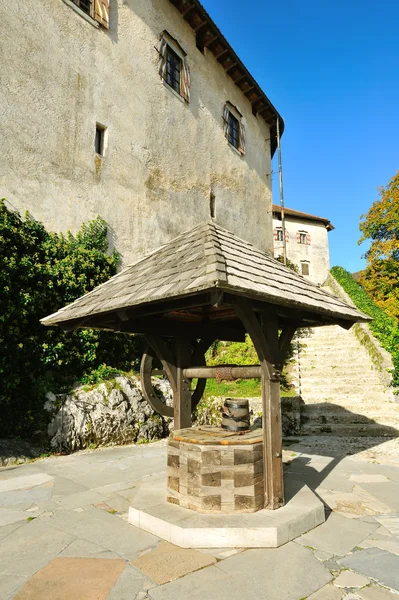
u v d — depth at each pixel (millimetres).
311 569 2730
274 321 3711
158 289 3158
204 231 4051
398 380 9414
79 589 2492
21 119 8336
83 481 4996
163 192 12047
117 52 10812
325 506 4059
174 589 2484
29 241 7859
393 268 19703
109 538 3250
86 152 9695
